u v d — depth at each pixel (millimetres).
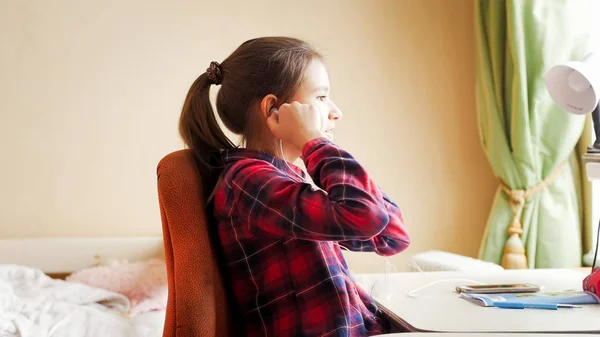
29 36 2727
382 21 2951
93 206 2771
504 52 2654
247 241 1029
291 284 1020
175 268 984
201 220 1009
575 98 1557
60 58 2748
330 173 971
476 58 2779
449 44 2990
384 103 2951
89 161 2771
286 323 1016
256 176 991
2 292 2018
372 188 972
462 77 2996
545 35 2438
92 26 2766
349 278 1113
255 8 2863
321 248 1024
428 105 2979
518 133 2492
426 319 1003
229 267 1047
